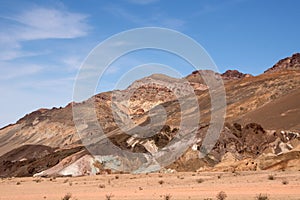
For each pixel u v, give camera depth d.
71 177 65.25
